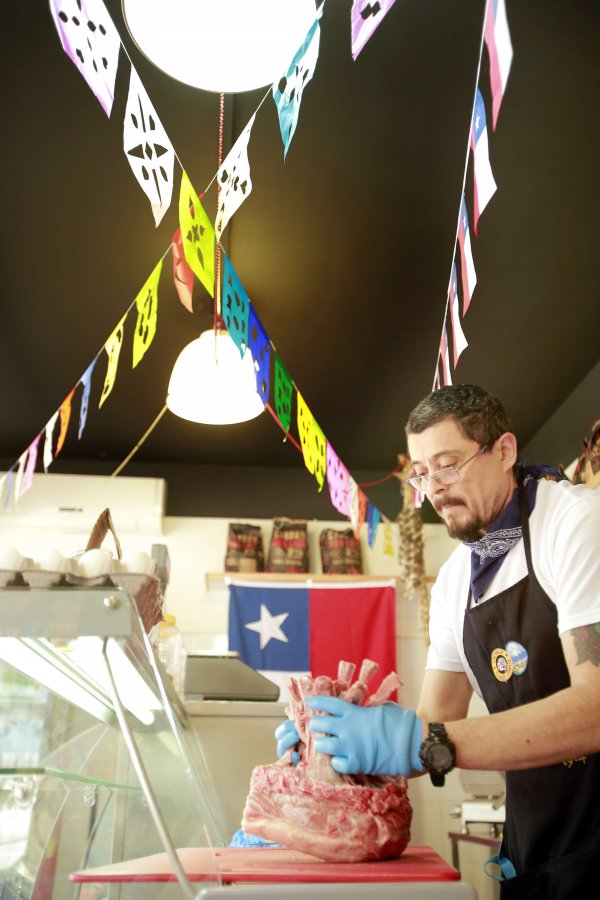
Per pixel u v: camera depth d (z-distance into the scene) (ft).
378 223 11.68
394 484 19.30
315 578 17.72
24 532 17.31
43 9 8.78
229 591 17.47
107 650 3.05
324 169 10.82
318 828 3.49
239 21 5.57
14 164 10.75
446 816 16.56
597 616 4.41
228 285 7.41
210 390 10.42
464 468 5.20
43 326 13.79
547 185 10.92
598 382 14.56
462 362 14.64
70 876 2.96
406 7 8.69
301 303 13.25
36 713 3.50
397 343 14.15
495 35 3.78
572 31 8.96
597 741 4.01
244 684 8.54
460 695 5.84
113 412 16.48
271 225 11.74
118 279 12.75
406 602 18.33
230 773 7.44
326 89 9.69
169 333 13.92
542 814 4.83
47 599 3.00
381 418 16.61
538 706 4.07
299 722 3.98
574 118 9.98
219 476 19.17
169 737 3.73
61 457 18.62
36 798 3.39
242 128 10.19
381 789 3.63
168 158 5.56
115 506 17.42
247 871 3.09
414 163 10.69
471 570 5.55
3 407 16.31
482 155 4.72
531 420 16.71
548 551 5.05
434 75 9.53
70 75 9.52
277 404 10.25
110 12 8.77
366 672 4.15
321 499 19.26
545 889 4.65
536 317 13.41
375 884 2.82
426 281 12.70
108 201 11.32
